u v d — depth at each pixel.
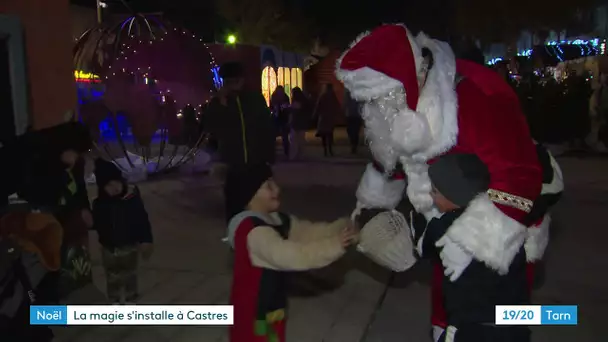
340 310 4.51
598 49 19.50
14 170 3.69
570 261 5.54
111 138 15.70
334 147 16.83
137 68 10.77
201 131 11.22
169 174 11.08
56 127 4.01
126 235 4.42
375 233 3.19
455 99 2.51
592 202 8.05
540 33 29.34
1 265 3.01
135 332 4.20
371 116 2.77
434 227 2.63
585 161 11.91
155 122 11.27
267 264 2.79
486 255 2.35
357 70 2.63
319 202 8.46
